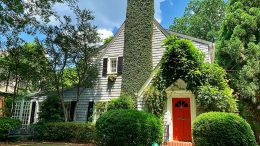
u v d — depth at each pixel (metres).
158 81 12.66
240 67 19.17
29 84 19.72
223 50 19.80
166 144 11.42
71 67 17.39
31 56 16.22
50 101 17.91
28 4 14.70
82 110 18.09
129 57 14.94
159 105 12.45
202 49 15.26
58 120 17.23
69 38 15.83
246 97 17.72
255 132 17.86
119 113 10.26
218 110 11.05
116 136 9.80
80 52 16.19
